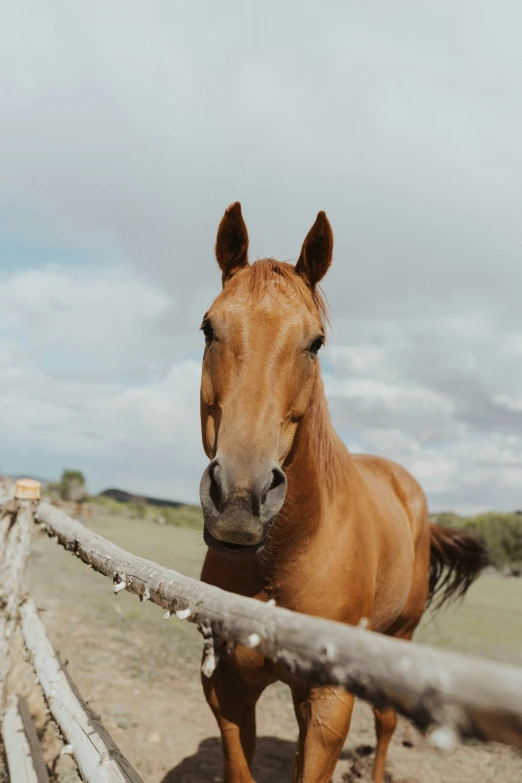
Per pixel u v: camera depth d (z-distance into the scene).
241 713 2.22
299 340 2.02
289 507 2.09
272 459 1.81
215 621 1.15
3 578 3.35
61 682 2.52
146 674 5.04
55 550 12.11
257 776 3.46
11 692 3.50
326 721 2.04
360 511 2.54
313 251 2.34
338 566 2.25
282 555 2.14
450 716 0.62
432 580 4.35
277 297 2.08
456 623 7.58
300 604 2.21
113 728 3.90
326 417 2.38
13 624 3.33
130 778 1.66
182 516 29.81
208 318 2.11
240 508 1.68
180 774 3.38
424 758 3.84
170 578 1.47
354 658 0.76
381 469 3.93
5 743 2.91
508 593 10.96
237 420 1.85
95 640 5.91
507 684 0.58
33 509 3.43
